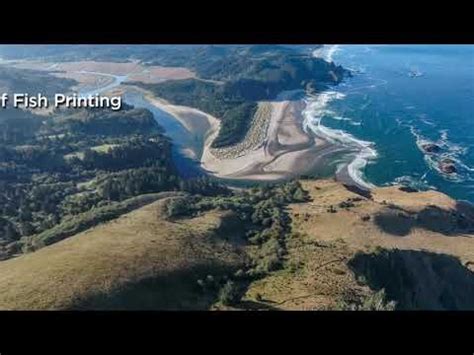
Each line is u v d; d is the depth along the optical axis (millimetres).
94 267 109250
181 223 148500
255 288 113500
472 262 159000
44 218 193250
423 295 133750
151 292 105562
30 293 98500
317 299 103812
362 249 134750
